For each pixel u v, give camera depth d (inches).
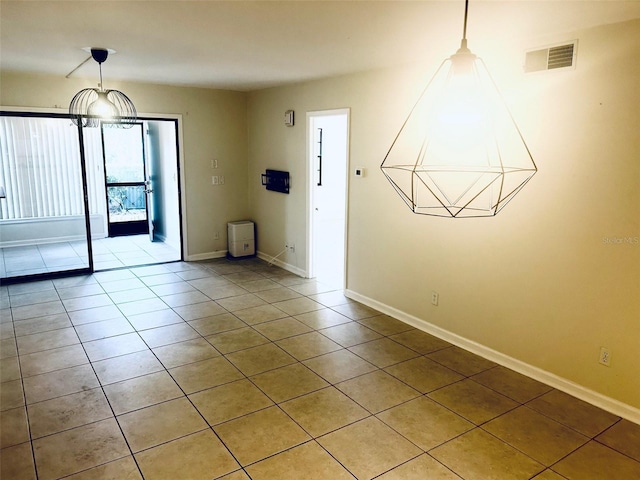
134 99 227.0
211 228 264.5
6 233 236.8
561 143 117.3
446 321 156.3
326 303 192.7
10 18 113.3
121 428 105.3
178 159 247.0
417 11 101.7
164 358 140.7
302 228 229.0
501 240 135.0
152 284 215.8
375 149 175.9
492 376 132.3
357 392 122.8
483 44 128.3
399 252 171.5
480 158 135.6
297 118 221.3
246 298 197.9
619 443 102.4
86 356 141.2
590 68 110.3
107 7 104.0
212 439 101.8
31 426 105.6
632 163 105.3
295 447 99.4
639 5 93.5
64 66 181.0
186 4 100.6
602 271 113.2
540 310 127.6
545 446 101.0
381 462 95.0
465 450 99.3
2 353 142.3
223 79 210.8
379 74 170.4
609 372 114.5
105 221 313.7
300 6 100.0
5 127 227.3
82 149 219.1
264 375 131.3
